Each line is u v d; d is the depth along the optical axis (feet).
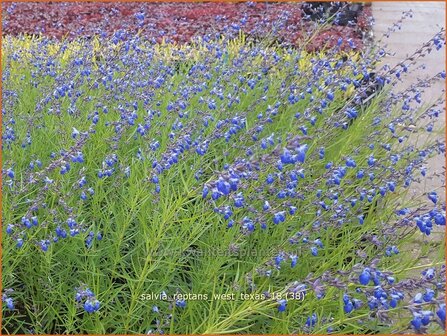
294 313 11.67
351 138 17.88
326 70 21.56
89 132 12.66
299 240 12.29
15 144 15.69
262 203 13.93
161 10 38.14
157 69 20.17
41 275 12.68
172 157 11.90
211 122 17.21
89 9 38.11
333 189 13.56
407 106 19.13
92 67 20.27
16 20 35.78
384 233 12.98
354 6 35.06
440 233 16.15
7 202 13.20
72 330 12.49
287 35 28.60
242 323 12.30
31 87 20.02
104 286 13.00
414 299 8.10
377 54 22.67
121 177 14.23
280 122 18.16
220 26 30.63
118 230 12.96
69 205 13.41
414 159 16.60
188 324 12.27
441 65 32.24
